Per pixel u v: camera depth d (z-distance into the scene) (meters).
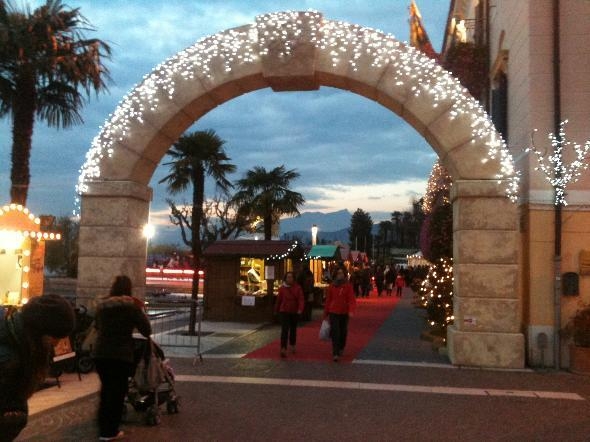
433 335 15.06
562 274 11.81
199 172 18.00
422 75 12.01
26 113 14.14
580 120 11.98
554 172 11.91
